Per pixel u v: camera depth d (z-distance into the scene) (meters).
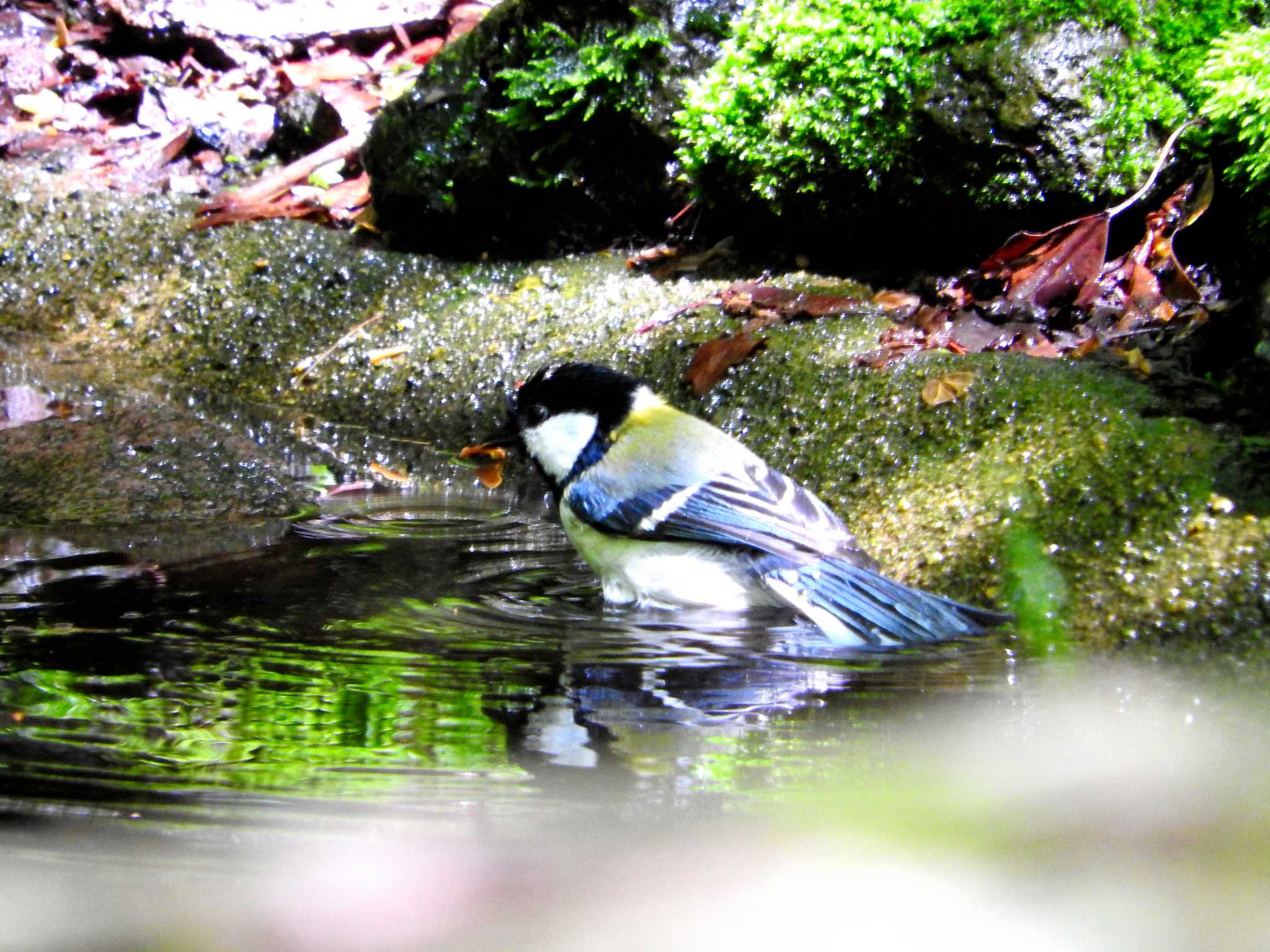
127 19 15.22
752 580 7.18
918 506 7.86
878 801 4.21
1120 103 9.34
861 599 6.83
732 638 6.70
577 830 4.00
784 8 10.27
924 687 5.84
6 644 6.25
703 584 7.31
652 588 7.39
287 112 14.27
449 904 3.27
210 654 6.17
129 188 13.61
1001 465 7.79
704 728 5.25
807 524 7.20
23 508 8.50
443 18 15.91
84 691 5.64
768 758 4.83
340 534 8.41
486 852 3.76
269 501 8.98
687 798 4.34
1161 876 3.19
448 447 10.17
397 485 9.62
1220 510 6.94
